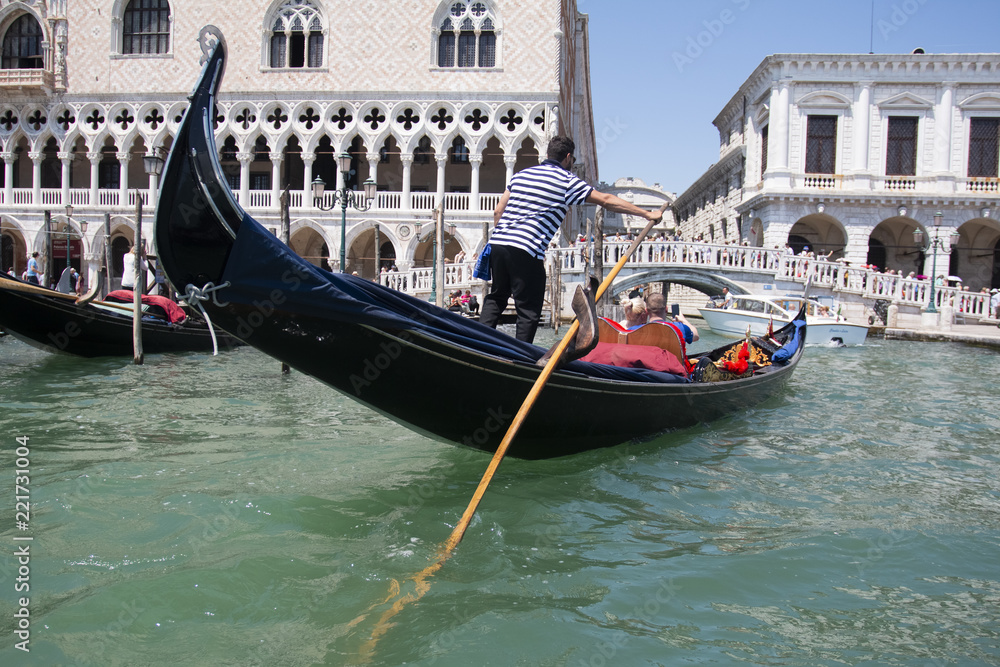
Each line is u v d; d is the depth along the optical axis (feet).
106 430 22.38
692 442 22.27
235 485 16.39
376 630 10.10
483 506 15.31
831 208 103.71
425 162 102.12
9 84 92.58
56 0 94.12
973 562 13.10
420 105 90.94
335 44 91.66
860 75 102.89
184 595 10.87
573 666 9.41
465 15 90.84
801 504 16.33
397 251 91.50
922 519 15.39
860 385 37.29
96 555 12.25
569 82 108.99
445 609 10.78
